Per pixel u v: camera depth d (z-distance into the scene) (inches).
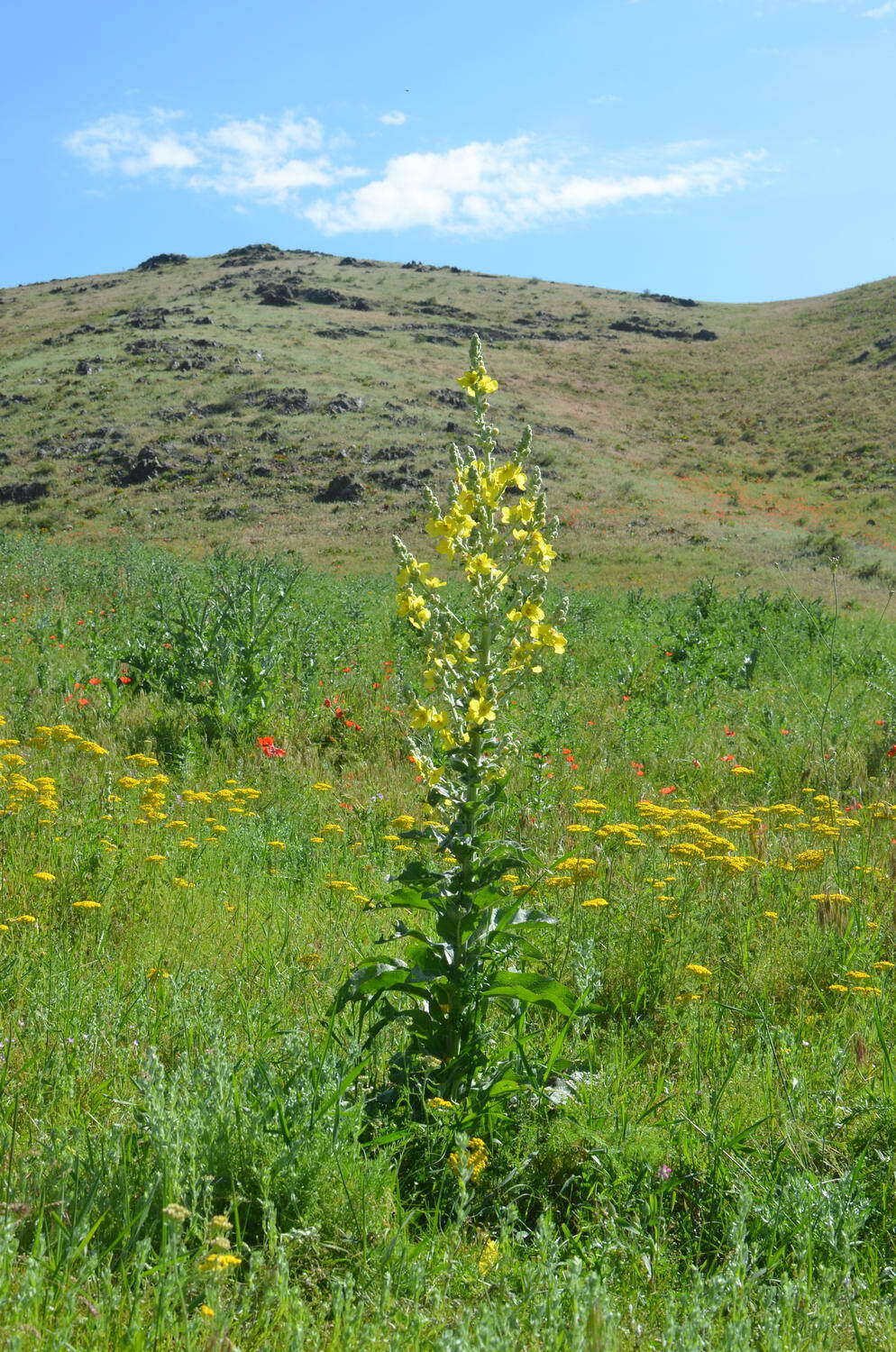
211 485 1840.6
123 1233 98.7
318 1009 160.2
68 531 1660.9
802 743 391.2
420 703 142.2
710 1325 90.7
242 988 171.9
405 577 141.8
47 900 199.9
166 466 1893.5
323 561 1476.4
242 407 2174.0
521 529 143.6
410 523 1647.4
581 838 249.3
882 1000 168.4
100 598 842.8
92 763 328.8
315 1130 114.3
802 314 3703.3
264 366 2450.8
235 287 3447.3
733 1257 103.2
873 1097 134.8
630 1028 167.0
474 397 144.6
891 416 2488.9
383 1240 106.0
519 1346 89.3
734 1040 160.4
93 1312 86.7
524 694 478.3
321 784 313.7
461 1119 126.0
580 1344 85.6
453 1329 91.8
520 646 140.6
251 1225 109.7
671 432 2539.4
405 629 663.8
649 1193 117.3
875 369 2854.3
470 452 144.3
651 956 182.4
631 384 2945.4
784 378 2950.3
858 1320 97.2
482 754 143.5
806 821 264.1
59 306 3326.8
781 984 180.9
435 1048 140.2
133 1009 151.3
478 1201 118.3
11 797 249.1
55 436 2052.2
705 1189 121.0
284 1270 94.0
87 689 438.0
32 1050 141.0
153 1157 110.3
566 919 196.2
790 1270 107.6
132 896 208.8
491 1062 138.3
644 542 1584.6
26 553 1133.1
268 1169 108.4
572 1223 119.1
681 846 209.6
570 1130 129.1
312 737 412.2
